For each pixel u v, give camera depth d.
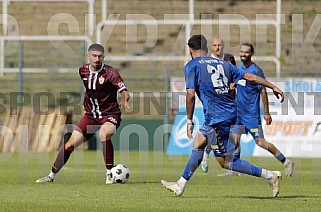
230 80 26.45
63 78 68.31
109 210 23.33
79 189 31.23
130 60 70.88
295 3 77.38
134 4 78.31
